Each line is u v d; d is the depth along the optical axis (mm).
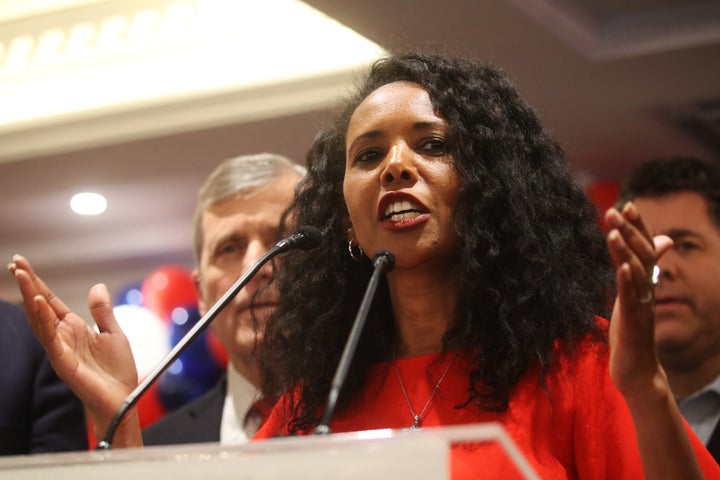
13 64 8531
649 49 6445
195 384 7922
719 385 4441
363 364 2957
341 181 3191
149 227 10242
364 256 3111
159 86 8016
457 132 2871
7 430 4160
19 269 2830
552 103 7199
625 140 7734
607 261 2996
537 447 2635
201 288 4562
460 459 2578
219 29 7824
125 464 1971
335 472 1833
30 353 4305
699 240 4633
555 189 3004
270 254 2748
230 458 1898
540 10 6004
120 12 8195
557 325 2777
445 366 2816
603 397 2639
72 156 8570
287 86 7547
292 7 7539
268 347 3223
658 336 4574
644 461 2314
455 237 2846
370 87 3133
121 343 2924
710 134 7625
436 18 5910
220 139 8125
